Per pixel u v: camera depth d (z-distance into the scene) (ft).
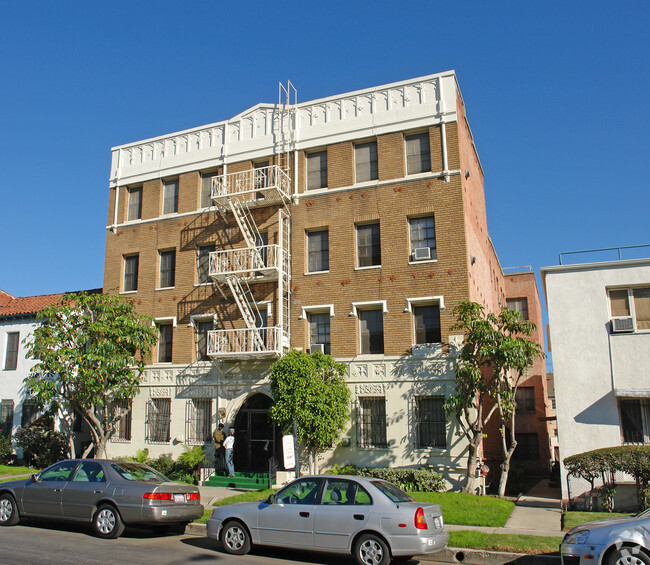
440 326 67.36
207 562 34.68
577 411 56.39
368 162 75.51
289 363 64.13
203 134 86.07
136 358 82.94
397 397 66.69
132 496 41.16
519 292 117.50
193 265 82.33
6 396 94.48
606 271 58.18
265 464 73.26
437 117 72.13
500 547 37.17
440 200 69.92
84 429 89.20
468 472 58.70
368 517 34.27
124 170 90.74
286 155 79.20
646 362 55.11
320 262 75.31
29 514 44.24
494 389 59.52
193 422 77.20
